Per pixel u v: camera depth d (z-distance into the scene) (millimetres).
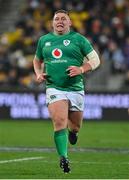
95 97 73938
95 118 74000
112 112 73812
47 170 32500
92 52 31453
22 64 84625
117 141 52438
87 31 87625
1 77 83938
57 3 91938
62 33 31562
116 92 73625
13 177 29094
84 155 41344
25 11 93438
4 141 51625
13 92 74750
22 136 56531
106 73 83125
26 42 88375
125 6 91562
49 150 44500
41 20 90812
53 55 31328
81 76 31766
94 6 91562
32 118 74562
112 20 89375
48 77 31453
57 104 30812
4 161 36812
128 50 85562
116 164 35875
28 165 34812
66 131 30422
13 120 74875
